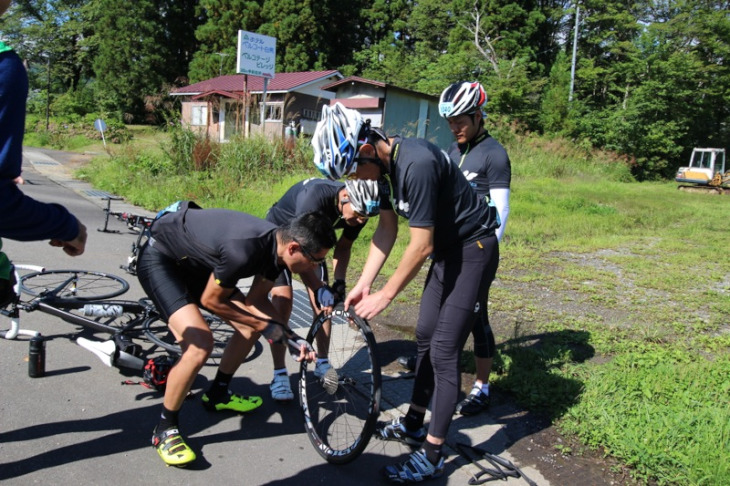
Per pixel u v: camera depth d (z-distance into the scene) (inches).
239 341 112.9
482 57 1237.1
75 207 344.5
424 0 1400.1
